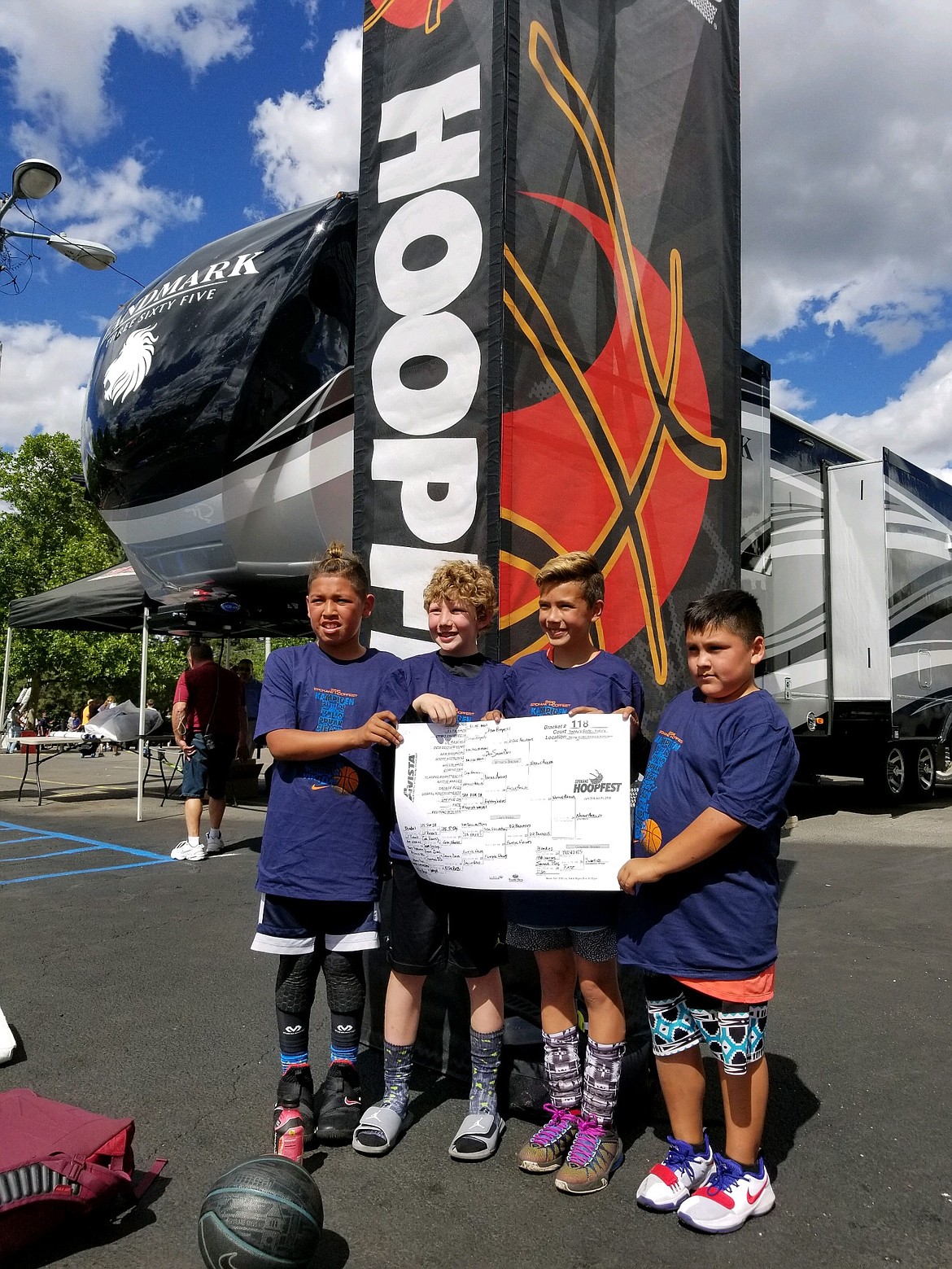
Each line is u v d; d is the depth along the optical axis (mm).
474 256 3020
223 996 3645
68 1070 2904
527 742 2334
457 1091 2799
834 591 9383
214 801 6973
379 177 3352
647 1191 2139
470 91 3098
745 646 2182
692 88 3826
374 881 2523
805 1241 2012
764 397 8109
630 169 3471
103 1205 2047
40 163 9203
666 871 2061
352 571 2635
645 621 3357
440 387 3070
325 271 6430
